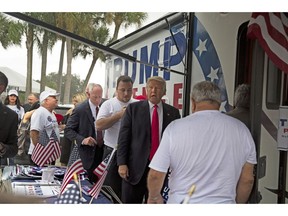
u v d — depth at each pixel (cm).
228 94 374
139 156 338
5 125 322
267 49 296
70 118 442
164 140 219
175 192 217
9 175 318
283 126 338
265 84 331
